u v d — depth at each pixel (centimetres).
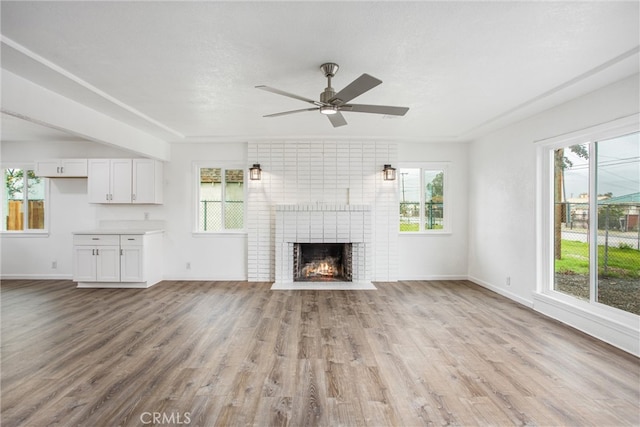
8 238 582
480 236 542
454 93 343
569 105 354
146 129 479
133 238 521
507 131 465
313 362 272
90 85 315
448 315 391
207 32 224
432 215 589
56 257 583
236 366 265
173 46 243
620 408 210
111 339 318
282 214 546
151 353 288
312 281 552
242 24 215
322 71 279
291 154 565
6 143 576
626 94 292
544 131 392
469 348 299
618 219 311
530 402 217
